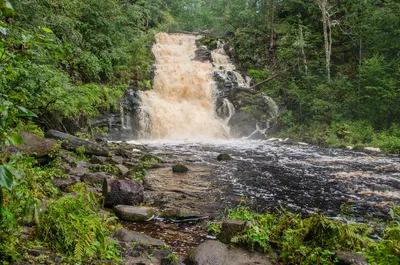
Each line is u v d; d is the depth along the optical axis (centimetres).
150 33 2322
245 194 693
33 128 860
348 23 2384
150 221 510
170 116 1856
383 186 766
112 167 796
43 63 952
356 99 1831
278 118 1961
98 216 405
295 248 369
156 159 1012
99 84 1695
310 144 1589
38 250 291
